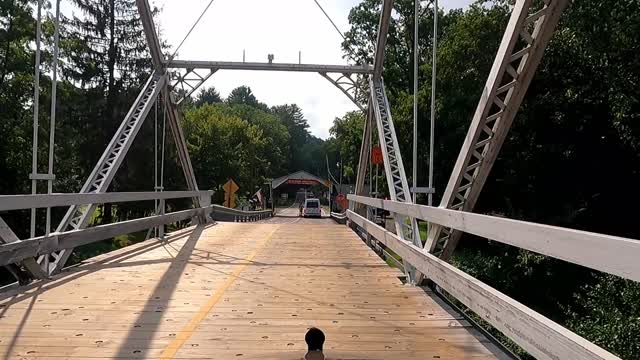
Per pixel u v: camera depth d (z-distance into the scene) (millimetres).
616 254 2689
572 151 21781
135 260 9898
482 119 6336
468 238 25516
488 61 25156
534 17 5664
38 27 7734
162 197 12484
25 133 25594
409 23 39344
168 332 5164
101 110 33938
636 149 18891
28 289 7059
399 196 12461
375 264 10008
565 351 3188
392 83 40406
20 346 4648
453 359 4477
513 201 25234
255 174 65625
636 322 13055
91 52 33312
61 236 7926
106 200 9070
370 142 17953
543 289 20609
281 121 138000
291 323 5594
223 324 5500
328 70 17062
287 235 15797
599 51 17141
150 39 14875
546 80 21578
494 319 4426
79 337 4945
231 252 11438
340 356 4516
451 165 30703
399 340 5035
